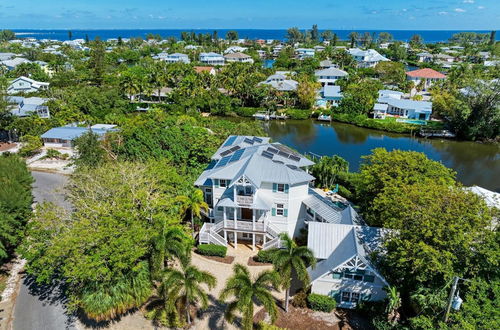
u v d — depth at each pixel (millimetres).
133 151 44531
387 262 26859
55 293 31250
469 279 23703
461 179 59125
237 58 179500
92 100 88375
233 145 44469
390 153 38562
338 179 51500
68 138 63688
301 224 38938
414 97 99750
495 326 20203
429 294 23781
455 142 77188
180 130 49156
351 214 34906
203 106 98688
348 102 91750
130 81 98188
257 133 64562
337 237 31125
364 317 28469
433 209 25562
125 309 26891
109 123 77875
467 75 80250
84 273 24250
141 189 33281
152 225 30375
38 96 93312
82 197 32875
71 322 28125
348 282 28578
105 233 26109
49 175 54938
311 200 37812
